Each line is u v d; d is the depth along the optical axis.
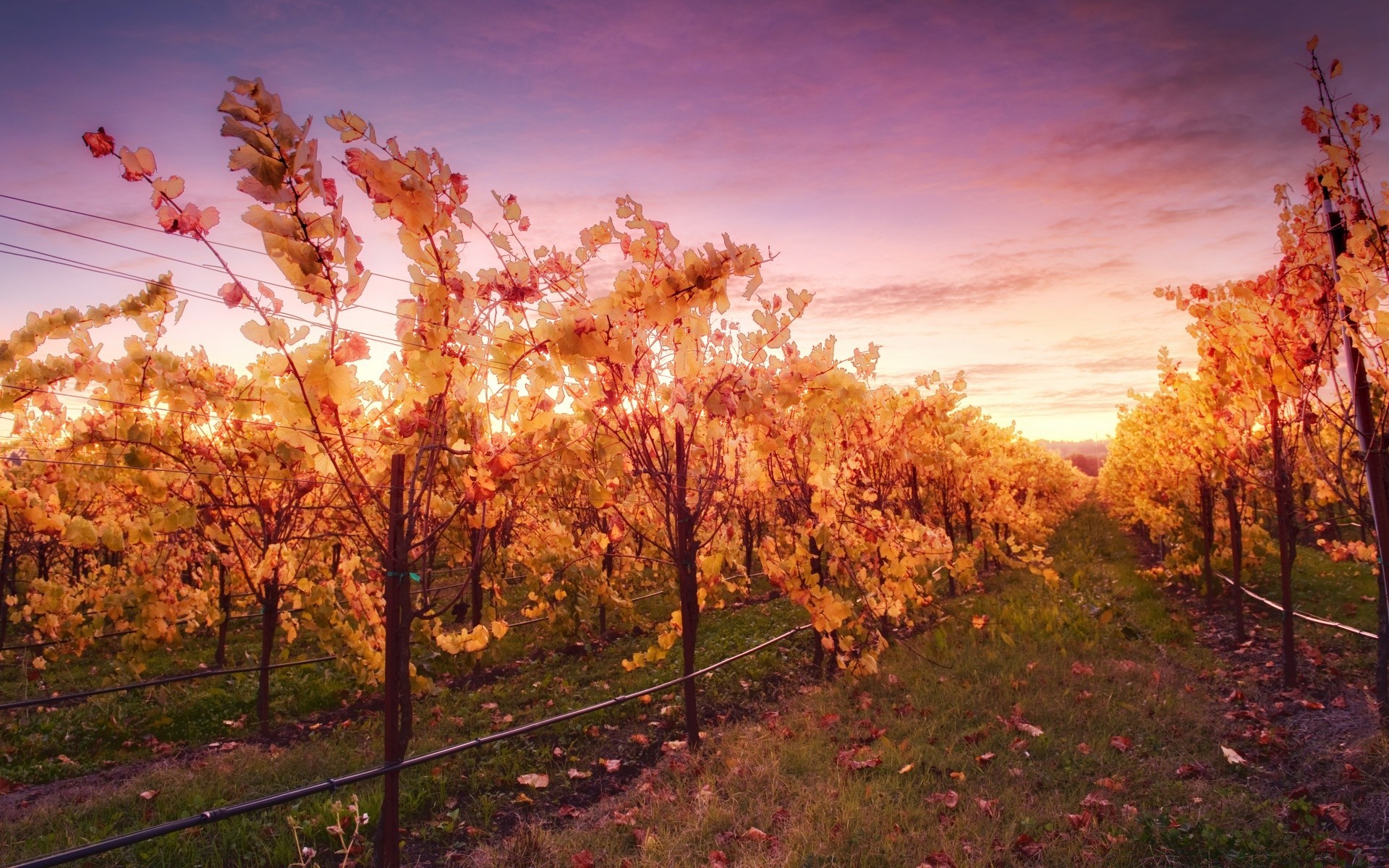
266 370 4.83
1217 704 6.34
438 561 9.22
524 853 4.12
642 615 11.32
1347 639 8.12
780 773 5.00
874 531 7.72
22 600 11.74
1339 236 5.75
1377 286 4.93
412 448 4.42
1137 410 12.19
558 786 5.25
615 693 7.39
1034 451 20.83
